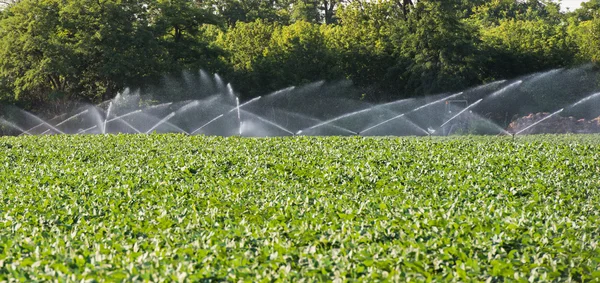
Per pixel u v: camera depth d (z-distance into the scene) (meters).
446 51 57.91
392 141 29.19
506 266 9.74
